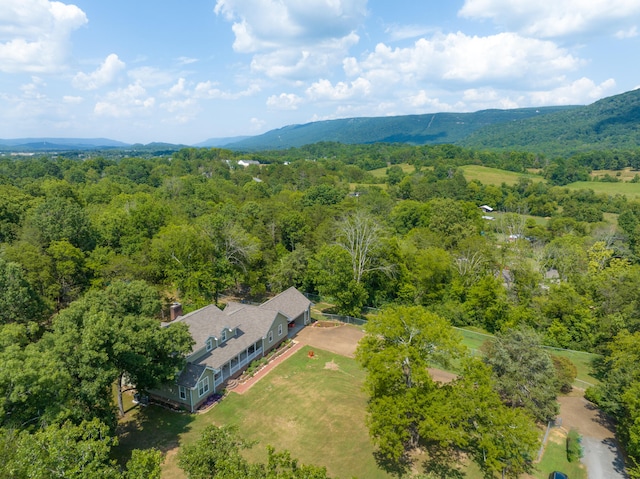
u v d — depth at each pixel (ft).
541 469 78.07
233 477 43.32
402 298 166.61
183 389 92.73
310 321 152.87
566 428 91.97
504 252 182.29
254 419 90.12
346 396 99.30
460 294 165.89
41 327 115.96
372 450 80.53
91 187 291.38
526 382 88.02
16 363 58.13
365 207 290.35
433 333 75.87
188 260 144.97
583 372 119.24
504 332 109.50
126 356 77.25
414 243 200.23
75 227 153.58
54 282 125.08
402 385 76.69
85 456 46.98
